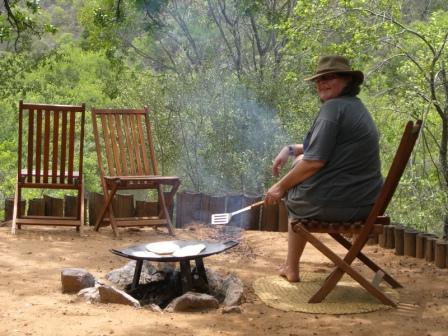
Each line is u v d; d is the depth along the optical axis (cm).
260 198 601
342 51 740
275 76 1034
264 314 361
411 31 733
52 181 578
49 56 1627
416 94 745
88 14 1322
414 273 450
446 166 739
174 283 422
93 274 438
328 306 372
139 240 547
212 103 1004
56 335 320
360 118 385
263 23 1200
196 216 612
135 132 607
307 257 489
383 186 369
